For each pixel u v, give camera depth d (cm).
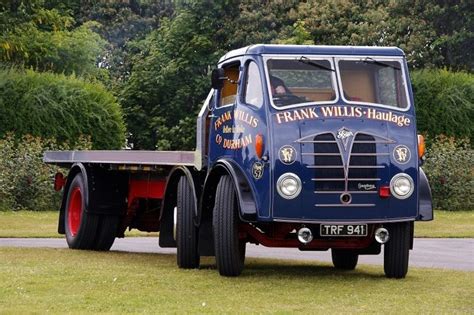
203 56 4244
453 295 1205
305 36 4075
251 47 1388
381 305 1120
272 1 4384
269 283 1301
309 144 1302
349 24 4288
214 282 1297
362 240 1366
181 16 4319
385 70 1381
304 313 1054
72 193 1858
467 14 4244
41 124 3238
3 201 3028
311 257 1784
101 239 1814
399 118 1347
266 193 1297
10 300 1112
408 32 4309
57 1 4631
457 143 3547
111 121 3381
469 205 3391
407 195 1323
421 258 1780
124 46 5006
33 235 2189
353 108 1334
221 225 1347
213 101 1478
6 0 3675
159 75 4200
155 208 1794
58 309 1057
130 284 1256
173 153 1549
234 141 1378
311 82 1356
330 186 1302
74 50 4300
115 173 1808
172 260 1628
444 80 3591
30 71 3312
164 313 1045
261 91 1341
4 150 3100
